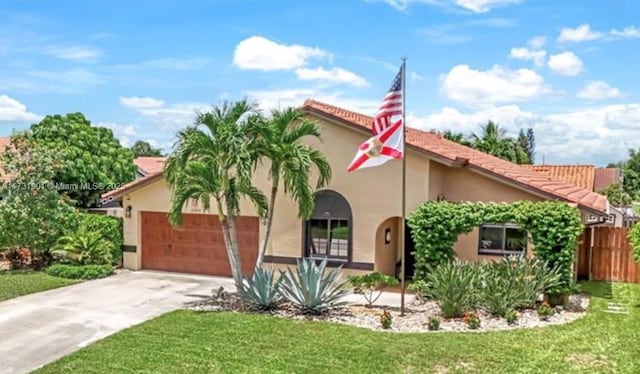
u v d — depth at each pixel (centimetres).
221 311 1474
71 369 1041
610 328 1322
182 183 1577
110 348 1158
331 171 1847
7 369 1060
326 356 1103
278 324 1334
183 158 1562
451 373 1012
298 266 1505
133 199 2189
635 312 1505
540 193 1714
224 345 1173
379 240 1867
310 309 1455
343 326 1323
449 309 1398
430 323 1306
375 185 1812
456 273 1416
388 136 1404
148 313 1469
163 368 1041
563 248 1512
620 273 2042
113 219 2209
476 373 1010
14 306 1539
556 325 1341
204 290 1788
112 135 3328
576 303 1612
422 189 1756
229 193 1579
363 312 1474
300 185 1600
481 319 1388
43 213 2100
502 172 1820
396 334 1259
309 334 1252
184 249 2130
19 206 2056
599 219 2073
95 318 1416
